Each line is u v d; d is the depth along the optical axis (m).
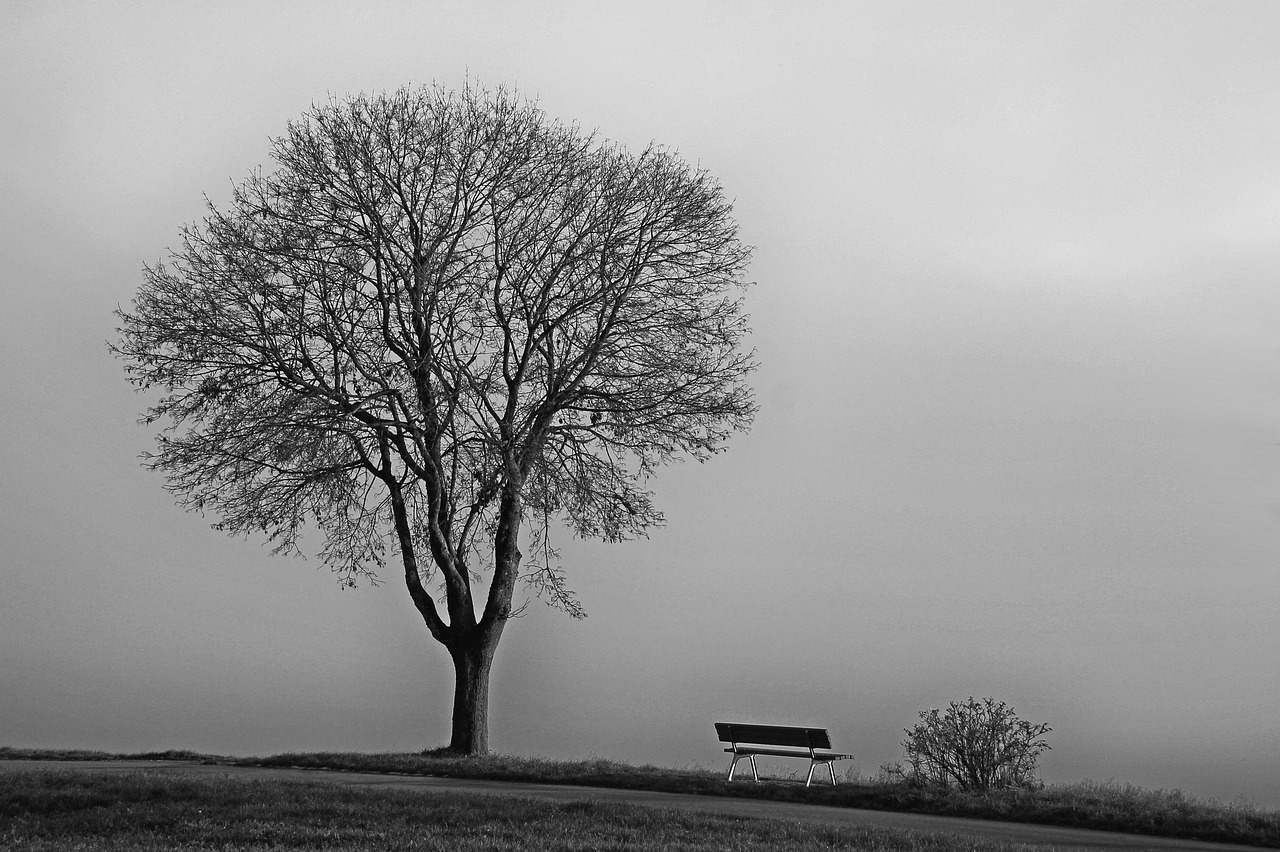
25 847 12.77
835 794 19.06
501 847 12.92
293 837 13.49
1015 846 13.73
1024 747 19.41
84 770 20.50
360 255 25.83
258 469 25.39
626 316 27.08
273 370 25.19
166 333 24.23
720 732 22.16
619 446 27.20
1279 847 14.81
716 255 27.92
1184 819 16.11
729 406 27.08
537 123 27.27
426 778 21.55
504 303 26.78
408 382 25.22
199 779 17.91
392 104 26.36
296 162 25.73
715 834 14.04
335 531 26.97
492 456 24.95
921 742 19.67
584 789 19.92
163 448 24.67
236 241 24.61
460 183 26.56
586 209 27.14
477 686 25.95
